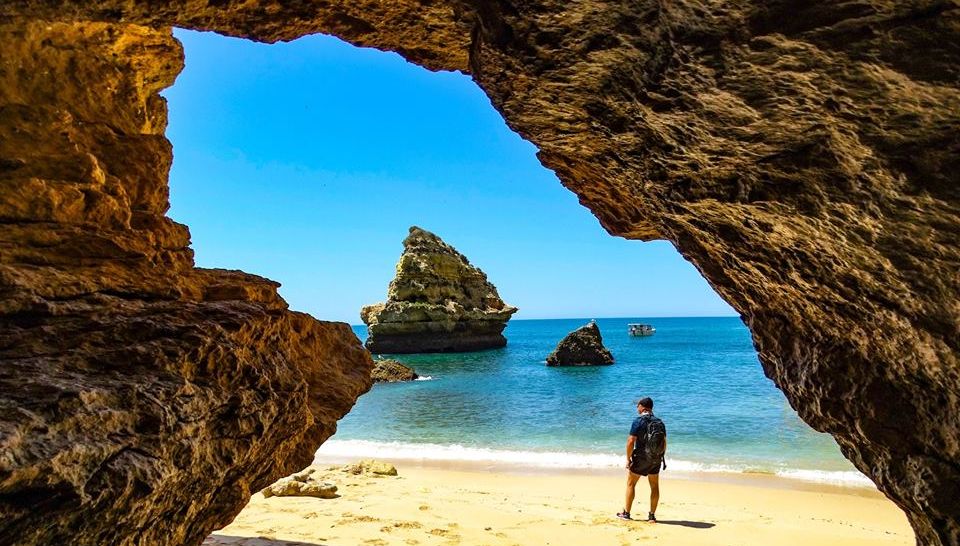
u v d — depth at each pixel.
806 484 13.34
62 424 3.13
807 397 5.05
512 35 4.11
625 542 8.39
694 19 3.30
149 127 6.16
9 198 4.18
